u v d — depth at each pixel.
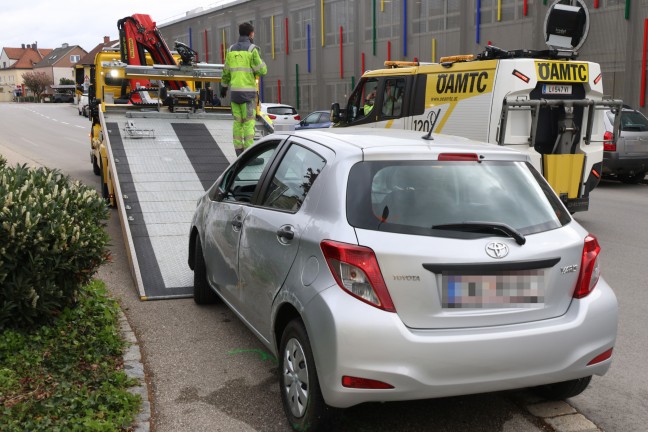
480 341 3.25
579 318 3.47
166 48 12.88
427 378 3.21
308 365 3.47
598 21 21.22
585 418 3.92
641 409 4.07
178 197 8.12
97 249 4.84
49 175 5.36
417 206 3.49
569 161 9.65
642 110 19.98
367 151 3.67
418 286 3.26
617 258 8.05
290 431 3.72
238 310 4.74
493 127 9.32
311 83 35.25
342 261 3.29
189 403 4.05
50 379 4.09
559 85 9.54
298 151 4.31
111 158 8.83
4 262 4.41
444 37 26.81
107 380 4.12
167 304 5.95
